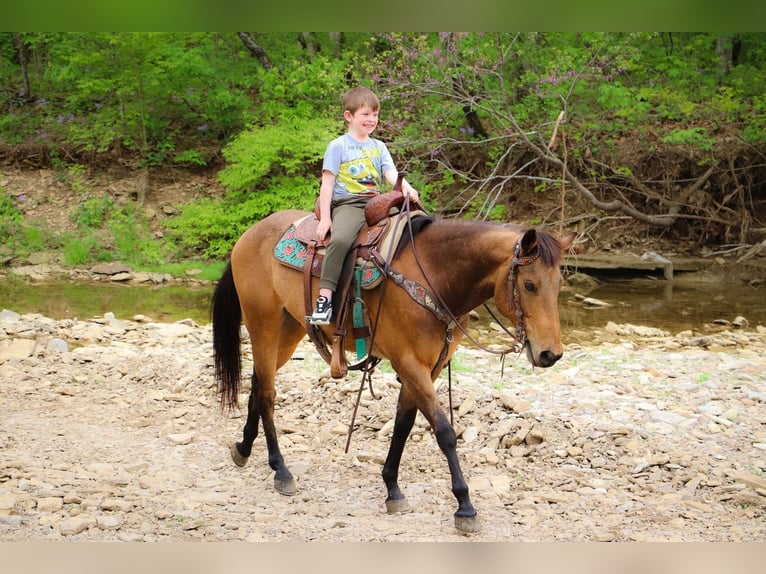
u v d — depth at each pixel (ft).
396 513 14.30
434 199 50.01
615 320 35.83
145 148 54.24
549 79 41.91
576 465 16.49
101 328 30.71
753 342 30.63
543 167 50.85
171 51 50.52
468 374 23.27
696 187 48.80
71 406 20.59
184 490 15.34
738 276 46.16
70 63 53.21
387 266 13.58
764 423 18.94
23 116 57.98
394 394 20.29
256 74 53.78
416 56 41.78
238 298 16.74
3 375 22.85
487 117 49.29
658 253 48.42
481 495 15.06
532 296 12.31
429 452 17.38
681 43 50.78
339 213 14.40
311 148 46.19
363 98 14.58
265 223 16.38
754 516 14.21
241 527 13.56
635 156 50.31
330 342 15.14
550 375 23.59
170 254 48.93
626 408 19.65
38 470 15.75
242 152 47.39
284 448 17.79
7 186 52.60
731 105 45.47
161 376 22.89
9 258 47.06
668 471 16.08
